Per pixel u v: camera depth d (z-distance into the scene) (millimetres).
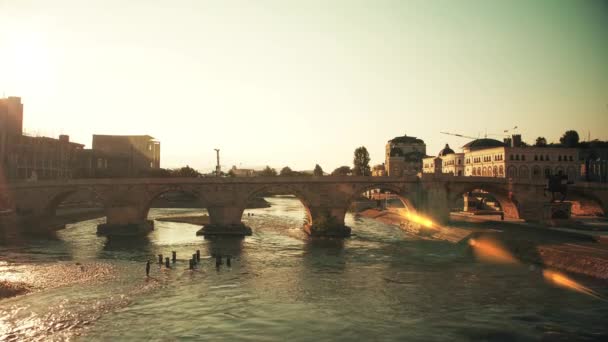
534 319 48438
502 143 186625
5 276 64812
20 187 114250
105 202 112312
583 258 66625
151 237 105500
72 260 77188
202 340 43125
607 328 45719
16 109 142125
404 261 78250
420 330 45625
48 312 50188
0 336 43469
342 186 114062
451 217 128750
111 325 46688
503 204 128000
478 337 43812
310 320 48500
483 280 64688
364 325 47031
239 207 112375
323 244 96562
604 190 114250
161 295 57125
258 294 57875
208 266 73562
